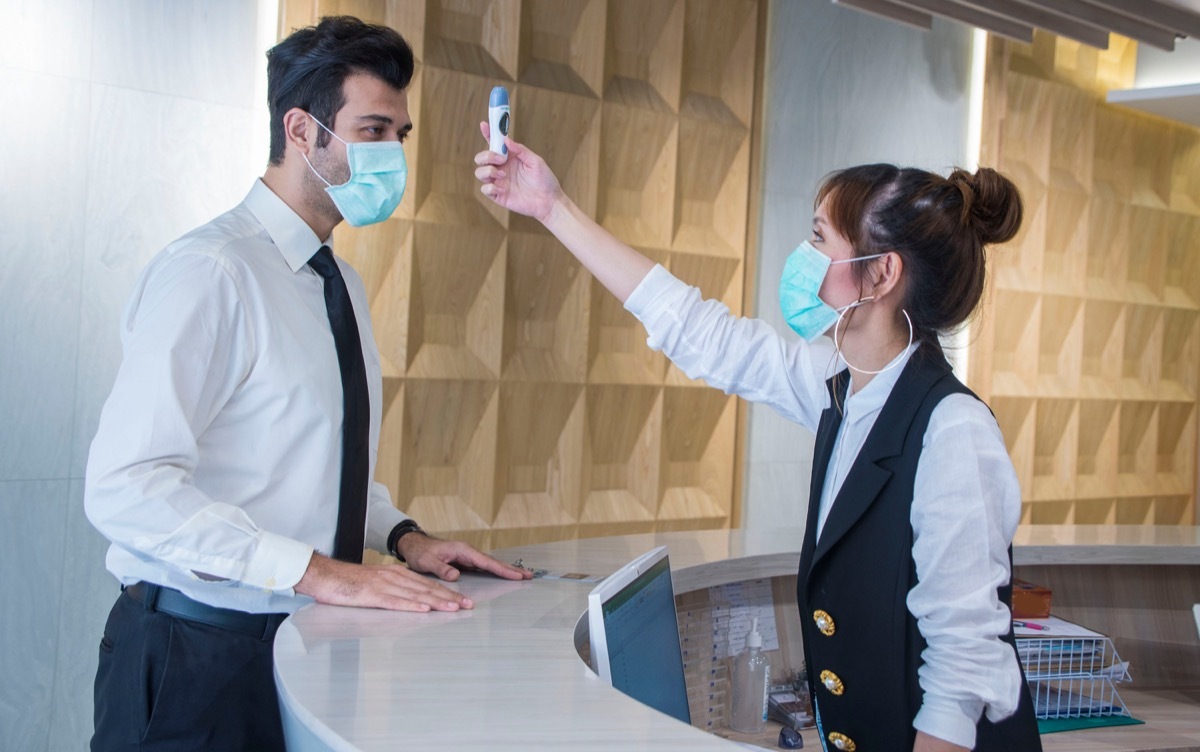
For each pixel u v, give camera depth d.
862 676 1.33
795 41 4.39
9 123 2.80
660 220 4.03
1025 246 5.14
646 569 1.45
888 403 1.34
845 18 4.52
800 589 1.45
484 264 3.60
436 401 3.52
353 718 0.92
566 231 1.79
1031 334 5.18
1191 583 2.71
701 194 4.19
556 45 3.80
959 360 4.85
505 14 3.59
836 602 1.36
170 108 3.03
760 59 4.25
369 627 1.29
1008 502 1.24
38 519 2.88
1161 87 4.90
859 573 1.33
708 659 2.14
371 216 1.75
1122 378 5.70
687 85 4.13
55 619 2.91
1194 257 5.93
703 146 4.12
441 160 3.53
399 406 3.41
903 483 1.29
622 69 3.97
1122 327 5.61
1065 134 5.35
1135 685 2.63
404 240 3.39
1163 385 5.89
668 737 0.89
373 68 1.71
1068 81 5.31
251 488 1.59
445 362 3.54
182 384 1.46
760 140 4.25
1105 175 5.59
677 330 1.74
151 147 3.01
